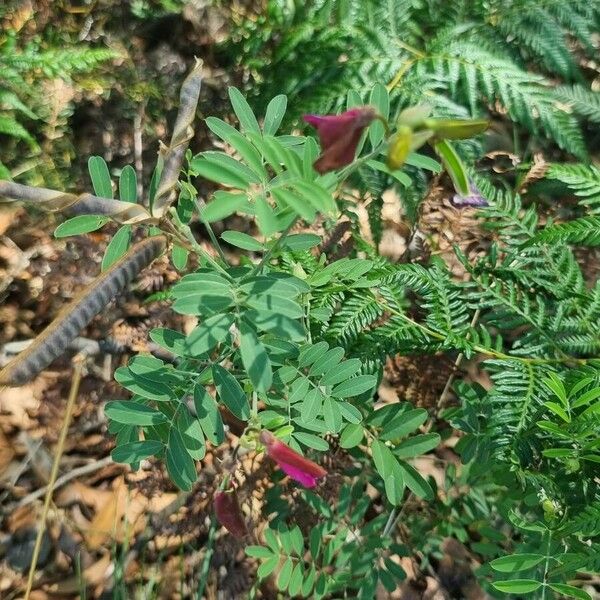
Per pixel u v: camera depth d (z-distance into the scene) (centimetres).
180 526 32
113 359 35
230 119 43
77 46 40
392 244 42
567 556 23
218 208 16
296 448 23
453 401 37
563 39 42
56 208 17
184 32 42
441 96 40
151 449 21
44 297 35
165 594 32
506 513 28
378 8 42
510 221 33
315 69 41
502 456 25
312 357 23
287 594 33
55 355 19
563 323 29
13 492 33
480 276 30
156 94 41
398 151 15
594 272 38
